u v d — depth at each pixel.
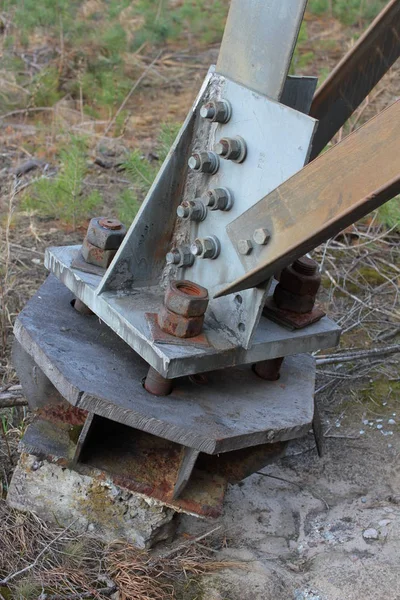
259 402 2.00
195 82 6.12
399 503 2.40
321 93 2.08
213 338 1.89
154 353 1.81
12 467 2.41
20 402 2.49
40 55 6.06
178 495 1.99
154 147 4.84
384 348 3.06
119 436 2.12
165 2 7.02
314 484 2.50
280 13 1.75
